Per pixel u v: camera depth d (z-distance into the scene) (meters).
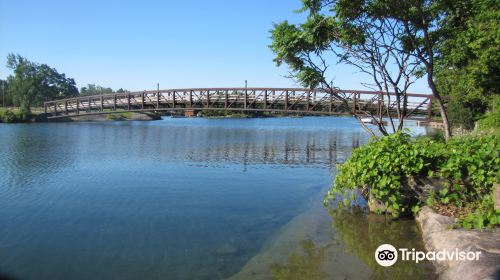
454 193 8.54
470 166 8.34
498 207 7.36
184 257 7.66
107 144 33.59
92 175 17.91
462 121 28.44
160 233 9.25
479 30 11.30
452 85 27.67
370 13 10.27
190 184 15.70
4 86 115.06
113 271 7.07
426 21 10.17
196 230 9.44
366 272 6.58
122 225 9.95
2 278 6.86
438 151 9.14
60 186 15.21
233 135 46.50
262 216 10.64
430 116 38.16
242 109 53.41
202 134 47.59
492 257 5.42
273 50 11.02
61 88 116.00
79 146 31.66
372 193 9.66
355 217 9.73
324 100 46.38
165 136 43.66
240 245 8.29
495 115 20.00
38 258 7.77
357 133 52.34
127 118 92.00
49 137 40.78
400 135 9.75
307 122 97.69
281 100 51.56
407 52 10.62
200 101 58.34
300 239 8.48
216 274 6.80
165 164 21.69
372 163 9.03
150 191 14.24
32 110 88.62
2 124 68.38
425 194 8.89
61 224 10.07
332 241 8.21
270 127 67.44
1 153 26.55
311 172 19.00
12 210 11.49
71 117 80.25
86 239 8.88
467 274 5.20
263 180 16.64
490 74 13.66
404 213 9.25
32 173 18.41
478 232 6.54
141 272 7.00
